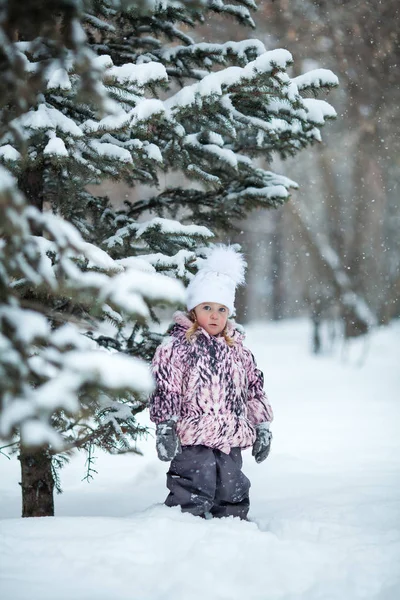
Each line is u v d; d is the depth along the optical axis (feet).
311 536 12.83
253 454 14.93
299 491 18.79
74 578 10.02
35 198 16.62
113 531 11.71
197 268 15.84
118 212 17.88
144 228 15.79
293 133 17.52
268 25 52.34
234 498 14.44
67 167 14.23
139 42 18.08
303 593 10.12
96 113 14.64
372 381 55.98
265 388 52.37
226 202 18.48
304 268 79.51
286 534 13.04
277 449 27.89
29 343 7.47
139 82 13.52
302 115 16.58
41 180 16.67
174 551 11.19
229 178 18.79
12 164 12.94
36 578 9.96
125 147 14.92
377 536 12.48
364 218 74.74
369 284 79.82
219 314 14.92
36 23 8.11
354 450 27.20
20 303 8.78
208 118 15.79
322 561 11.18
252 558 11.04
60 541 11.17
